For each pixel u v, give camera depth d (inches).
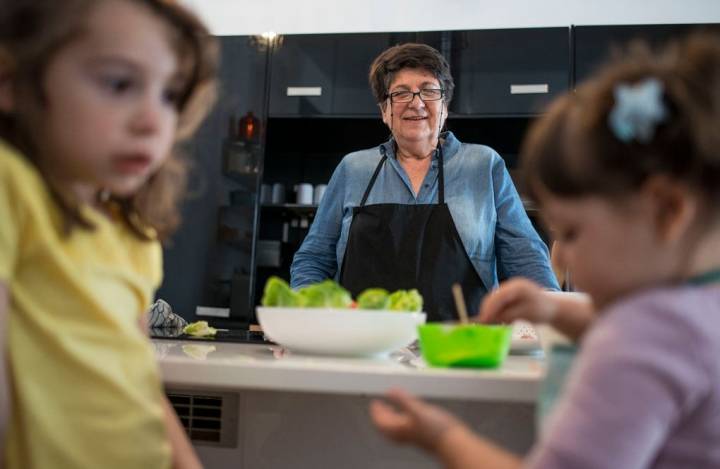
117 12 25.6
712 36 24.1
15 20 25.2
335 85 130.6
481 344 32.0
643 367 20.0
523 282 33.3
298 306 37.9
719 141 21.2
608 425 19.8
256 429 39.7
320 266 80.9
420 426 24.5
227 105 132.0
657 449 21.0
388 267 75.0
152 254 32.4
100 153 25.5
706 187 21.5
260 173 130.1
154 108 26.3
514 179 135.7
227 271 129.0
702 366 20.2
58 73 24.9
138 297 30.1
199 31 29.4
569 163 22.7
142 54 25.8
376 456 38.7
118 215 31.4
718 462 20.6
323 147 145.3
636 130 21.4
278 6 147.4
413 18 143.2
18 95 25.5
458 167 77.5
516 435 37.5
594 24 137.1
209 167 130.8
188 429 40.3
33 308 24.9
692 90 22.0
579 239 23.2
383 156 80.2
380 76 79.5
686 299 21.2
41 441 24.4
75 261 25.9
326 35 131.6
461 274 74.1
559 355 25.7
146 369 27.6
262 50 132.7
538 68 125.5
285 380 29.6
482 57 127.1
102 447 25.4
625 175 21.7
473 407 37.8
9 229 24.0
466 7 141.6
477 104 126.0
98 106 25.1
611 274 22.6
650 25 124.3
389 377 28.8
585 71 124.6
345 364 33.0
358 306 38.2
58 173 26.8
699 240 21.9
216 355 36.7
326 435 39.1
